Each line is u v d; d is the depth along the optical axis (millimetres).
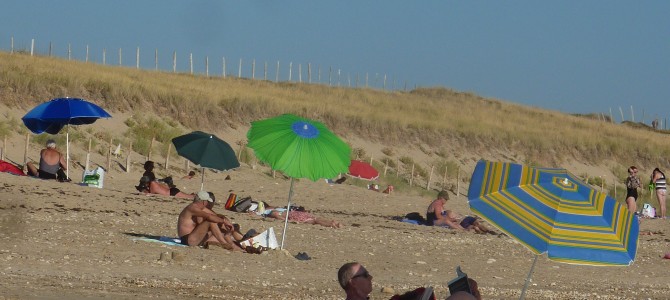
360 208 87062
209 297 37812
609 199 23688
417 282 47531
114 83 139000
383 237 65438
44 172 80375
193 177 97000
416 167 156375
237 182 94750
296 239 60875
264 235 54031
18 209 61031
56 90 130125
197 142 76000
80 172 99938
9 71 126625
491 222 23125
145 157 113750
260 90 198750
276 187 94188
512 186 23797
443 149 176125
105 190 77125
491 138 189000
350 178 121312
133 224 59969
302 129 51594
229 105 154625
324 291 41781
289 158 50469
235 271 45688
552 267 57188
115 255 46750
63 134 110875
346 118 171000
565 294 47000
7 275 38562
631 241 23219
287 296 39625
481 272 53188
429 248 61719
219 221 52125
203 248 51594
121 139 118750
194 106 146500
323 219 70375
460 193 141000
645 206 97625
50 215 59625
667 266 61969
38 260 43156
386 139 170375
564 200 23422
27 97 124062
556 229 22984
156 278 41406
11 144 104375
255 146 51094
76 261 44000
